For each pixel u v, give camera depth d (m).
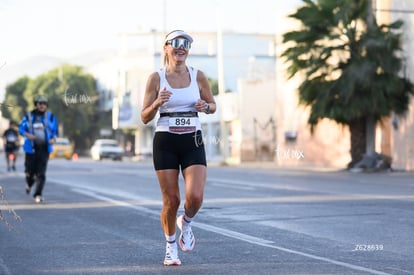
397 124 71.44
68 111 114.88
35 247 19.00
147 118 15.40
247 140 101.69
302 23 65.19
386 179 50.19
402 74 65.44
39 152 31.98
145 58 127.44
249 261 16.41
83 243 19.59
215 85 130.75
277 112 94.81
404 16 69.88
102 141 120.19
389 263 15.97
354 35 63.19
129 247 18.81
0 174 59.41
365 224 22.78
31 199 33.53
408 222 23.22
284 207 28.36
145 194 36.31
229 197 33.41
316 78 64.56
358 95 62.53
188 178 15.20
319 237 20.11
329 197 32.88
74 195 35.84
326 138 84.00
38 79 120.50
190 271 15.31
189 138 15.23
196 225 22.97
